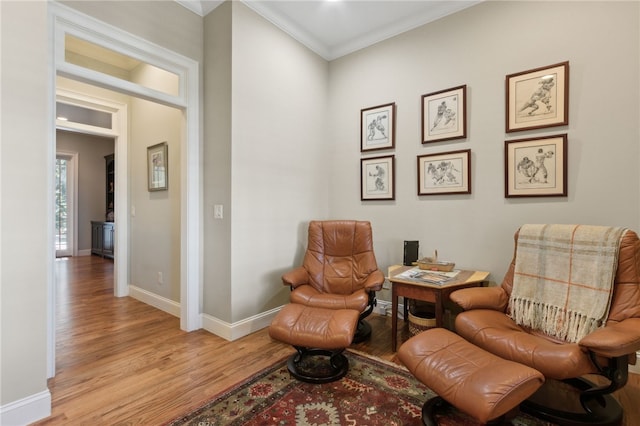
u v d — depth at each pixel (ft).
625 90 6.89
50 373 6.64
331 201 12.03
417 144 9.95
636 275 5.71
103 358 7.53
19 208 5.12
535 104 7.93
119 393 6.13
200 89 9.26
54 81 6.50
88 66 11.19
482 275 8.20
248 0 8.79
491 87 8.62
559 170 7.63
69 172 22.93
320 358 7.48
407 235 10.20
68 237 22.86
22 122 5.15
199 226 9.27
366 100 11.07
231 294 8.57
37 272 5.30
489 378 4.41
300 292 8.18
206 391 6.20
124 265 12.72
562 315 6.22
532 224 7.36
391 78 10.48
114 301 12.07
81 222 23.34
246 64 8.89
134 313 10.71
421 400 5.88
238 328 8.73
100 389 6.26
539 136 7.91
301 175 10.85
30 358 5.24
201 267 9.34
